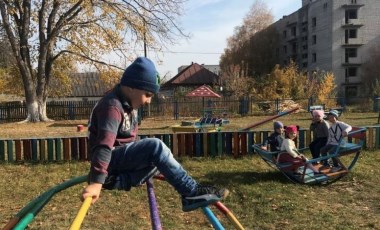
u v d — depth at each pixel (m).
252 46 74.00
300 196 7.71
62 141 11.28
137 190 8.12
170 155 2.73
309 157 11.16
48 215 6.89
